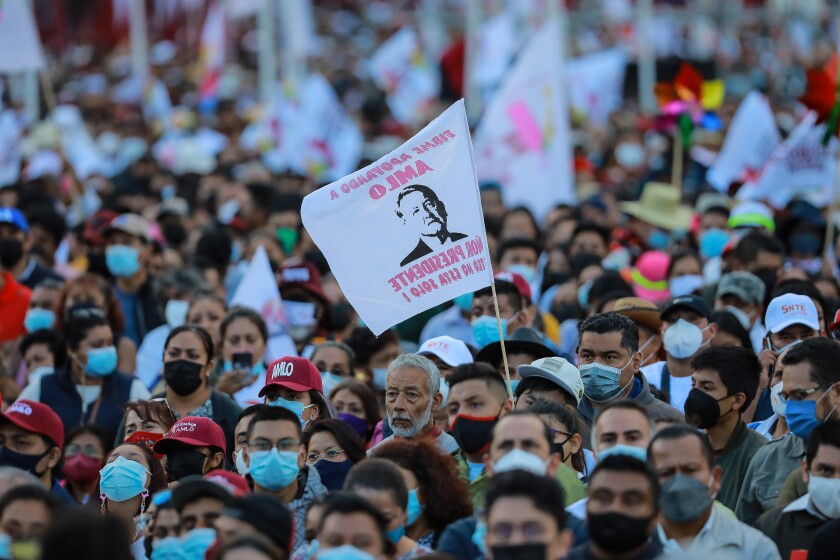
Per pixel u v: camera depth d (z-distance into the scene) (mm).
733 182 56062
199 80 108438
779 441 27156
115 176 67562
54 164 67688
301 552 25125
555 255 45656
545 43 53344
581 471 27375
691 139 58094
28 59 49719
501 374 29438
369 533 20719
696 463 22688
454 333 39594
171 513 22797
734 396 27906
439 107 87062
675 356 31812
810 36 95875
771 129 56656
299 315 39625
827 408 26281
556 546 20359
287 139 67812
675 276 41031
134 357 37156
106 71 119875
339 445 27844
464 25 118062
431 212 28078
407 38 88125
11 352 38031
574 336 39406
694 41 108125
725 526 22953
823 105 43750
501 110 53750
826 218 49312
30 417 28297
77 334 33969
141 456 27203
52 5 134375
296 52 86000
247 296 38781
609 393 28609
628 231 49031
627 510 21109
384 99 91438
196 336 31938
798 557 23125
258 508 21391
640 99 85562
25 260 42188
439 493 24391
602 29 110312
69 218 60969
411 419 27984
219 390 33469
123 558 16766
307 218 28156
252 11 102812
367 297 28016
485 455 23547
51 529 16734
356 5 145750
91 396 34344
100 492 27547
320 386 29812
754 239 38219
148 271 42344
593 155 75375
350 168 67562
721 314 32219
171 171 72812
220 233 46125
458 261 27938
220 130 83875
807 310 31234
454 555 22953
